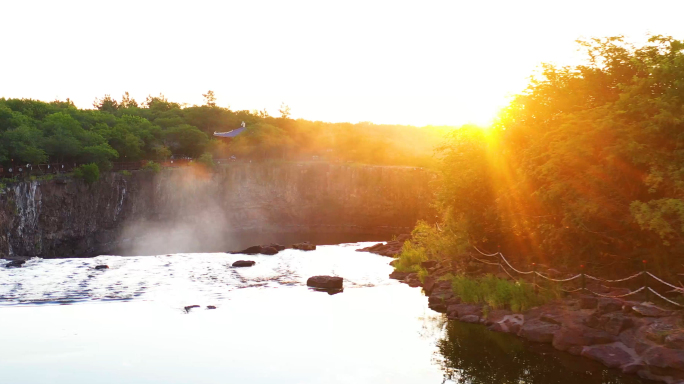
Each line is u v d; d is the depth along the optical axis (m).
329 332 18.34
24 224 61.34
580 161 18.69
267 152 132.12
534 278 20.19
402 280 28.95
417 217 114.12
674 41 20.03
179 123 130.38
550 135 20.92
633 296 17.62
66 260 35.69
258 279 28.73
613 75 21.86
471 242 26.00
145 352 16.14
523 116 23.88
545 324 17.56
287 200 116.56
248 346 16.81
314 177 118.38
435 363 15.33
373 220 117.62
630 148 16.84
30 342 17.03
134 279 28.25
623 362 14.58
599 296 18.14
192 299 23.36
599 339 15.81
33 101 90.12
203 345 16.86
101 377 14.08
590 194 18.66
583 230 19.05
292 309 21.73
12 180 59.94
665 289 17.97
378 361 15.49
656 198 18.19
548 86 23.03
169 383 13.72
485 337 17.83
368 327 19.05
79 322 19.44
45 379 13.91
